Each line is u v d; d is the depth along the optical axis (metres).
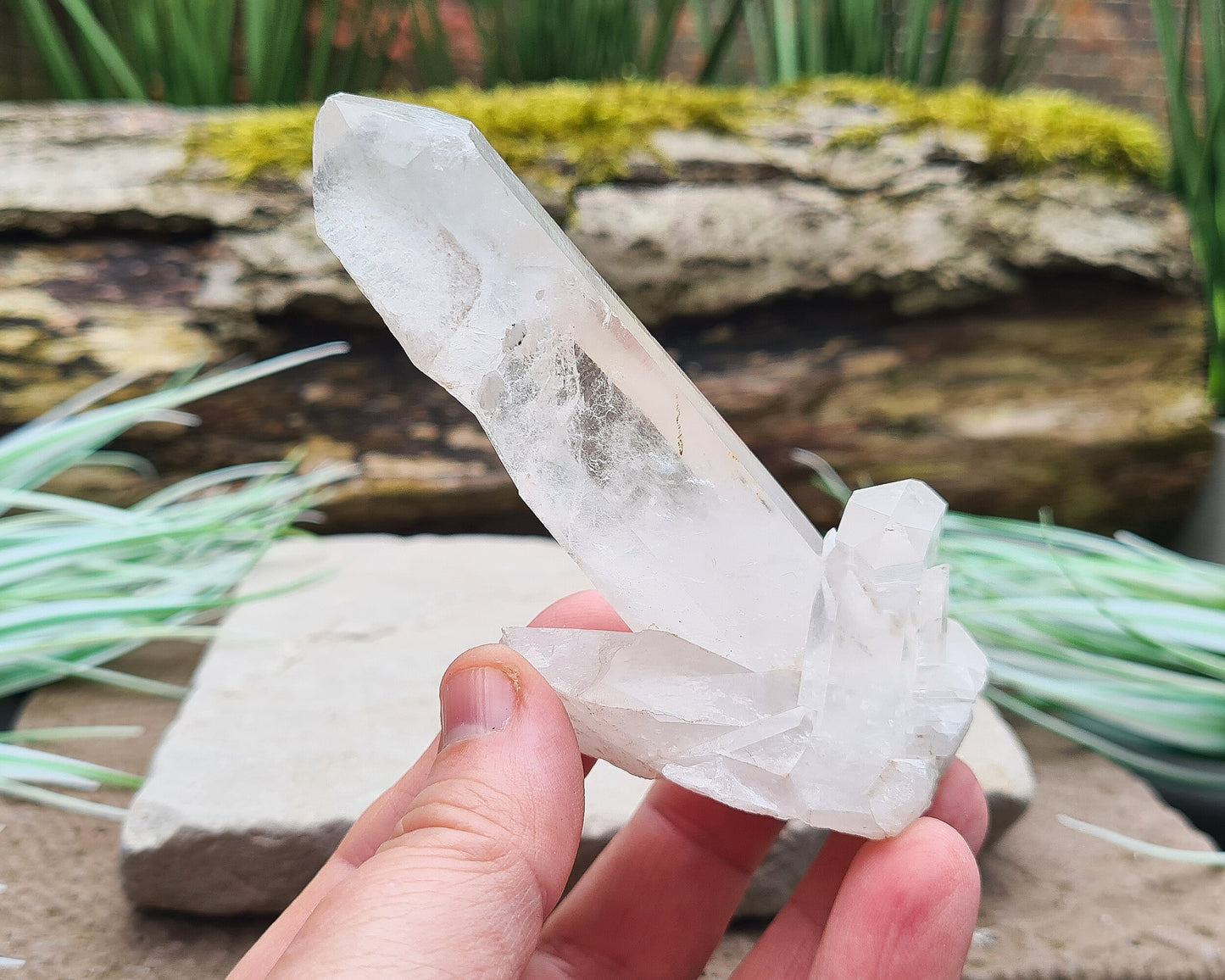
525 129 0.37
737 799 0.13
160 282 0.37
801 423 0.40
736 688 0.14
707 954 0.19
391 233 0.13
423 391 0.38
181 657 0.33
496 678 0.14
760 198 0.38
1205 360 0.40
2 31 0.56
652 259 0.37
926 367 0.39
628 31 0.52
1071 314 0.39
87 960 0.20
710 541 0.14
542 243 0.13
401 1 0.52
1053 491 0.41
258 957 0.16
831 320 0.39
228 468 0.39
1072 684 0.29
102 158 0.37
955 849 0.14
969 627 0.31
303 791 0.21
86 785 0.24
